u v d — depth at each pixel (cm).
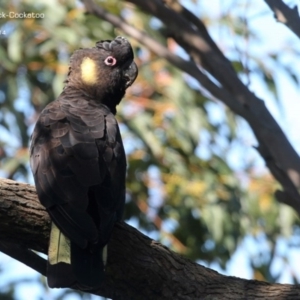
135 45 1434
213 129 1495
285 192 944
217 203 1450
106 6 1430
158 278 848
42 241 816
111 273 838
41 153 852
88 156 841
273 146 985
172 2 1124
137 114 1448
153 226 1480
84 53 1059
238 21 1272
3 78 1519
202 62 1080
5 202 794
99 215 805
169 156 1471
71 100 977
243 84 1041
